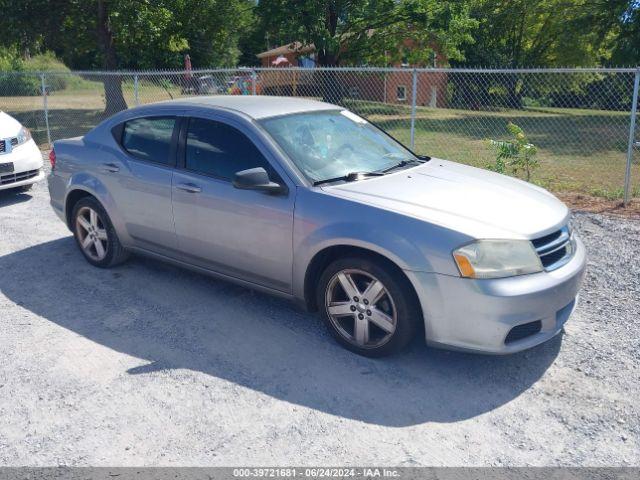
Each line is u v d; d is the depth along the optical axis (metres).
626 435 3.20
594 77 30.58
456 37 23.19
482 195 4.14
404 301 3.72
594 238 6.59
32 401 3.53
